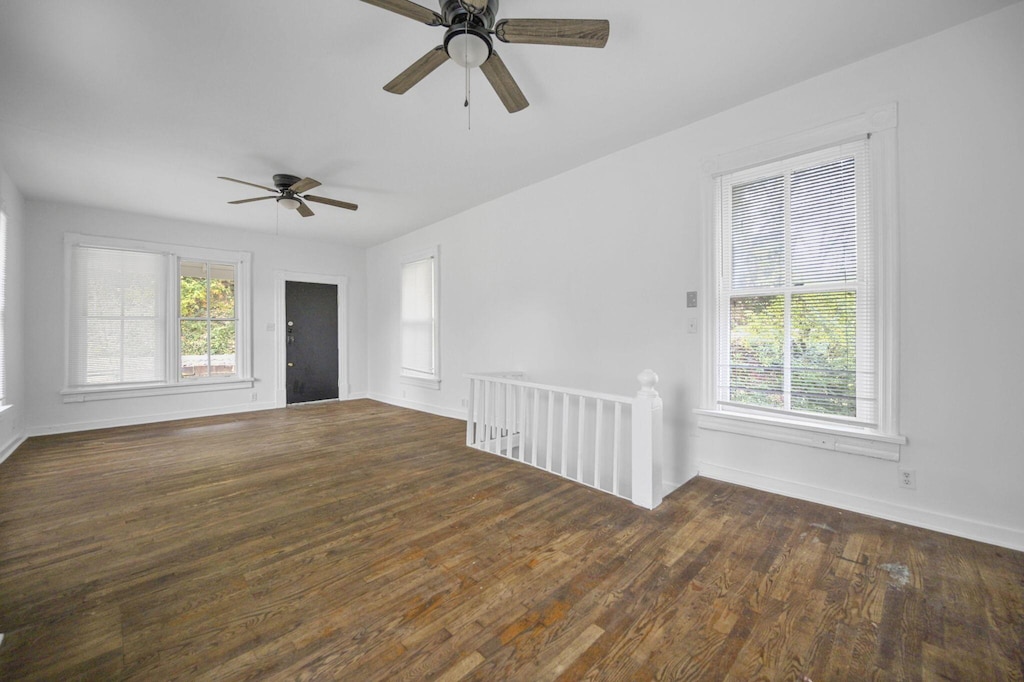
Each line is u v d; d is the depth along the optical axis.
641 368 3.37
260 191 4.25
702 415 2.99
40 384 4.48
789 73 2.46
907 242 2.23
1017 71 1.96
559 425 4.04
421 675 1.31
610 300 3.57
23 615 1.59
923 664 1.34
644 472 2.53
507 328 4.55
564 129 3.11
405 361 6.21
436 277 5.52
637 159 3.36
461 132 3.13
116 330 4.94
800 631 1.49
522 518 2.39
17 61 2.24
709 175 2.94
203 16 1.95
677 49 2.24
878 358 2.33
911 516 2.24
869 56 2.32
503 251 4.57
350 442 4.15
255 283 5.99
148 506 2.61
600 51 2.26
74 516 2.48
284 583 1.79
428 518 2.41
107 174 3.80
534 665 1.34
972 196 2.06
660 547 2.06
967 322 2.09
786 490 2.65
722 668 1.33
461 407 5.23
